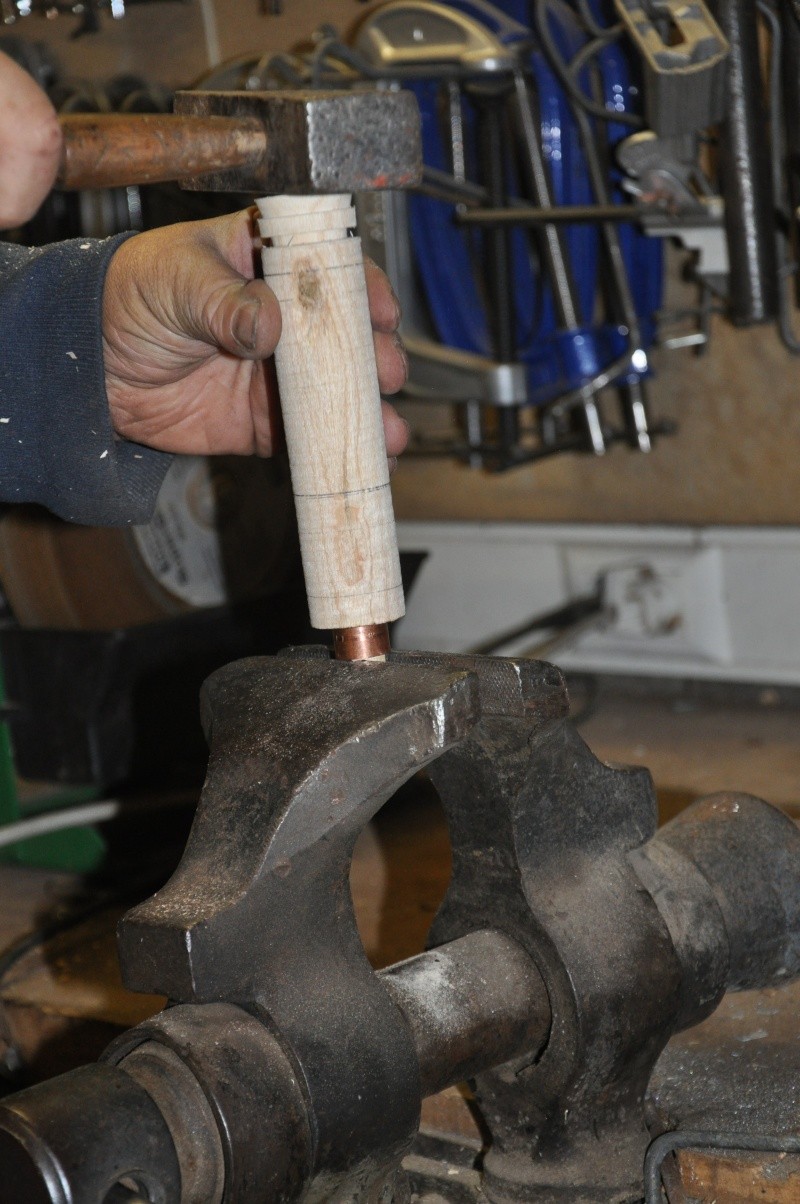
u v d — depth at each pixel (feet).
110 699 3.64
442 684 1.77
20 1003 3.01
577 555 4.96
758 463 4.67
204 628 3.76
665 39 3.49
